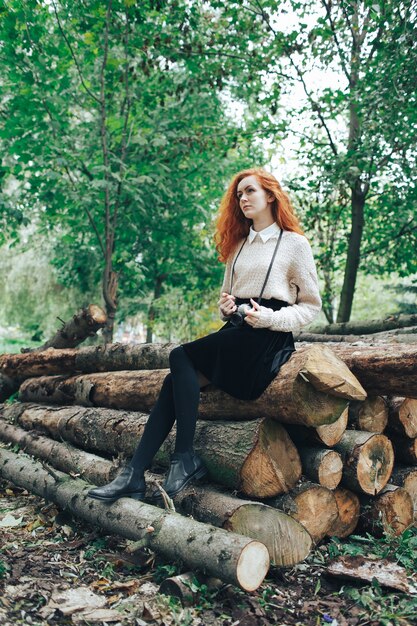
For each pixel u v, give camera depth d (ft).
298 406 8.58
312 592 8.23
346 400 9.02
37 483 11.87
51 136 25.03
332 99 26.94
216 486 9.41
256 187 9.54
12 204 27.14
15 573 8.52
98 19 22.72
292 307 9.05
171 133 26.91
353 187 26.91
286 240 9.38
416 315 21.53
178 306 39.14
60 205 26.53
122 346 14.93
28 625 7.00
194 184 31.35
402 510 10.21
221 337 9.14
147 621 7.22
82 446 13.60
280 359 9.01
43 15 23.39
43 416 15.15
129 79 26.40
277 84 27.66
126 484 9.32
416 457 10.84
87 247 32.48
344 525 10.02
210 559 7.55
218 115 29.40
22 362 18.53
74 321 19.34
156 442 9.54
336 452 9.66
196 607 7.55
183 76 28.02
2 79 25.77
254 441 8.89
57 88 25.85
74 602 7.68
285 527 8.62
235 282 9.58
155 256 33.22
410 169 25.03
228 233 10.09
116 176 23.79
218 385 9.13
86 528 10.70
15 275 43.68
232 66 26.89
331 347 10.44
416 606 7.52
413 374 8.72
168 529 8.34
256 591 8.09
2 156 25.94
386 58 23.39
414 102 23.62
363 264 33.37
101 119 24.52
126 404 13.08
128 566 8.94
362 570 8.55
